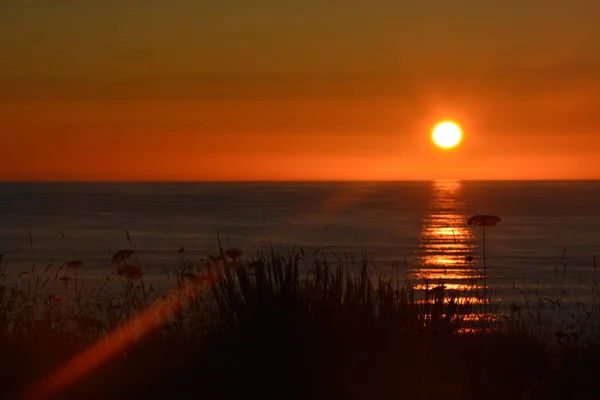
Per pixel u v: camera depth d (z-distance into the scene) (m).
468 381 10.40
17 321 13.22
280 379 10.38
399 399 9.99
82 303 17.42
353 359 10.58
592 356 11.52
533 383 10.31
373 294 11.96
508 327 14.05
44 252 97.44
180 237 130.75
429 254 99.25
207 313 12.89
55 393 10.23
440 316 12.23
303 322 10.99
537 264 86.75
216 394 10.14
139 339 12.35
